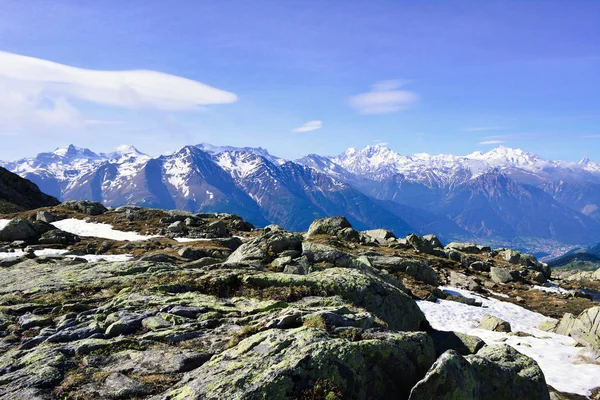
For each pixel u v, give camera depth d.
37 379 10.50
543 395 12.11
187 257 44.62
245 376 9.45
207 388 9.21
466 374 10.22
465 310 38.09
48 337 13.24
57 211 83.31
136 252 49.06
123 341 12.67
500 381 11.64
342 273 20.09
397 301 19.38
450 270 58.47
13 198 100.06
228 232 76.81
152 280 19.69
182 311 15.21
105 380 10.62
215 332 13.53
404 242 70.00
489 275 61.03
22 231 53.75
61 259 33.81
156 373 11.01
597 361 23.70
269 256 31.22
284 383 9.25
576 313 43.78
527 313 41.03
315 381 9.50
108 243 53.88
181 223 73.50
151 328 13.72
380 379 10.38
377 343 10.89
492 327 32.78
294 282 18.64
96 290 18.92
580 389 19.84
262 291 18.09
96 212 86.31
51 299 17.47
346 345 10.47
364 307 18.05
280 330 11.70
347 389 9.66
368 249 60.41
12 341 13.62
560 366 23.34
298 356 10.03
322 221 70.94
